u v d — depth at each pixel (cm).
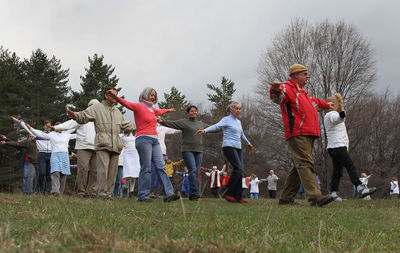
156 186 1009
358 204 644
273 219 337
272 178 2123
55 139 809
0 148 3009
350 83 3077
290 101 589
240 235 235
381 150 3659
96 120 675
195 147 791
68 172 816
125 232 213
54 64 4028
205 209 370
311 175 584
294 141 592
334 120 707
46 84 3559
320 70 3133
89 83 3978
